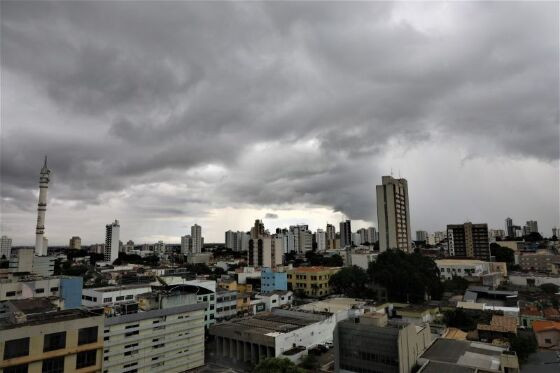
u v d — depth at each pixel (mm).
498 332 77062
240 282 169000
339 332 64875
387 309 106250
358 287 144500
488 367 55469
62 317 41938
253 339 77375
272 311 102438
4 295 93938
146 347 69562
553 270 176000
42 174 180875
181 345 74750
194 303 82188
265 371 58906
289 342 77312
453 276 157000
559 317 87750
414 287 123812
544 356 68812
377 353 60219
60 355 38344
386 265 133375
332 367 70250
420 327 69000
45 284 99562
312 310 99688
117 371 65250
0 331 35406
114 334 65625
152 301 78000
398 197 187875
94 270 193000
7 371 35250
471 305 103812
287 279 165250
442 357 60750
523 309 100438
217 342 84812
